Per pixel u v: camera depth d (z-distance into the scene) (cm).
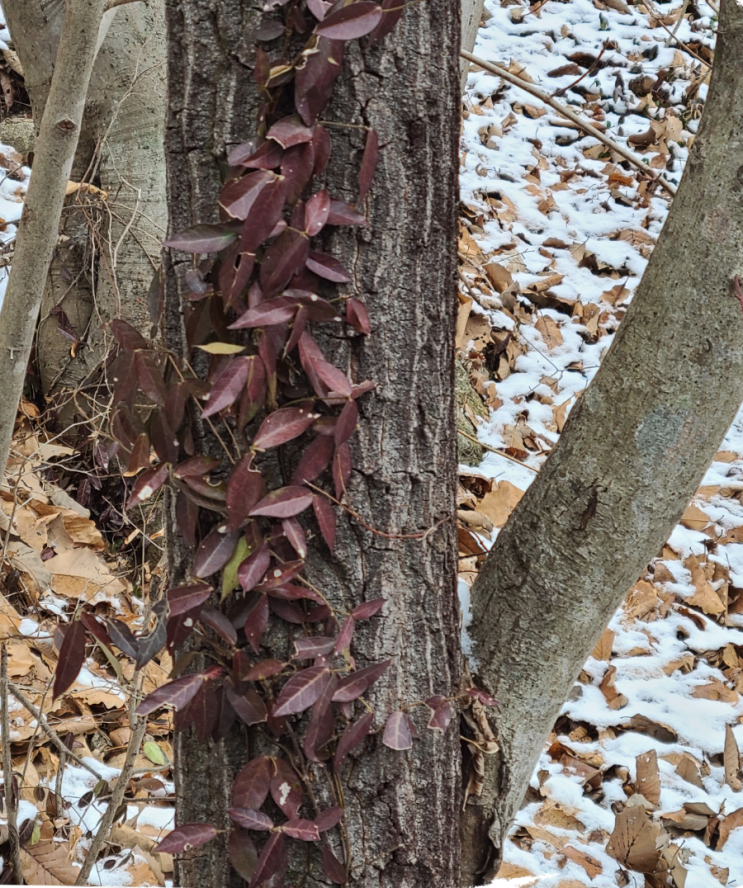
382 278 86
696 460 93
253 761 88
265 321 81
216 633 89
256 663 88
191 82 84
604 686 153
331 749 90
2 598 136
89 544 152
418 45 84
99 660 138
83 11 89
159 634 89
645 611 170
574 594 96
